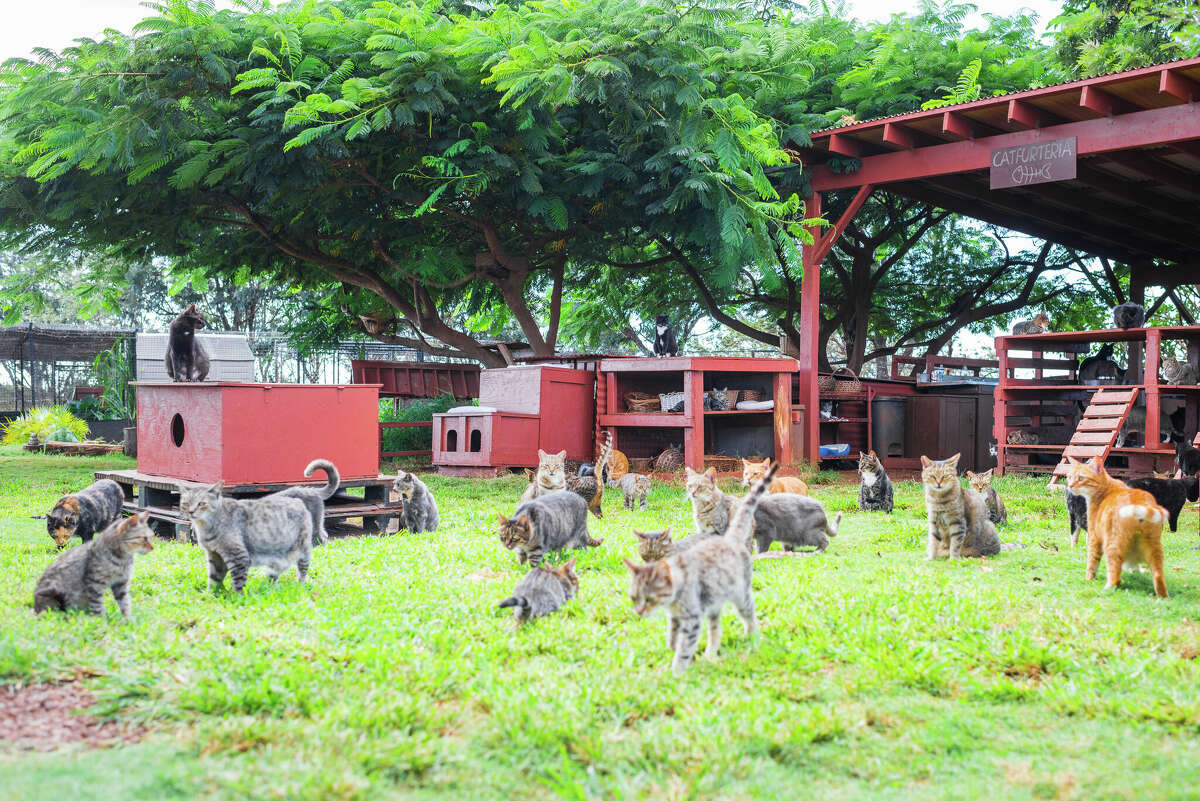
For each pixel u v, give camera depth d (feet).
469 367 70.74
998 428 49.67
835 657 15.46
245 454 29.86
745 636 16.57
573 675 14.44
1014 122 43.34
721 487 42.65
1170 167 49.96
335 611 17.90
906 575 21.89
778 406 50.06
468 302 77.66
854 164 50.31
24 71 45.57
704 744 11.59
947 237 86.58
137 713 12.53
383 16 48.75
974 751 11.76
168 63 44.11
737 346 135.13
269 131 44.96
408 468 57.72
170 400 32.50
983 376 77.00
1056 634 16.60
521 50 41.09
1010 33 63.05
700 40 44.88
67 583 17.26
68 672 13.98
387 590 20.13
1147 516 19.57
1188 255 73.41
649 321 92.22
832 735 12.08
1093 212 60.49
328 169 48.47
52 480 46.65
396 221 58.03
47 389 120.57
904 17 60.49
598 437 51.60
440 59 44.83
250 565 20.36
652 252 75.46
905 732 12.26
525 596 17.61
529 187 47.55
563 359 55.93
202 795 10.02
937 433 60.95
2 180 48.93
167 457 32.73
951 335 82.89
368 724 12.05
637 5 43.80
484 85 46.75
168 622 17.12
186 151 44.65
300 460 31.09
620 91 42.50
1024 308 88.84
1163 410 50.16
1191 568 23.15
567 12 44.80
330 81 45.14
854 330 75.72
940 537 24.91
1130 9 58.08
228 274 68.23
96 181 47.16
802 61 53.57
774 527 25.79
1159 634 16.34
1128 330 44.57
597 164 49.03
